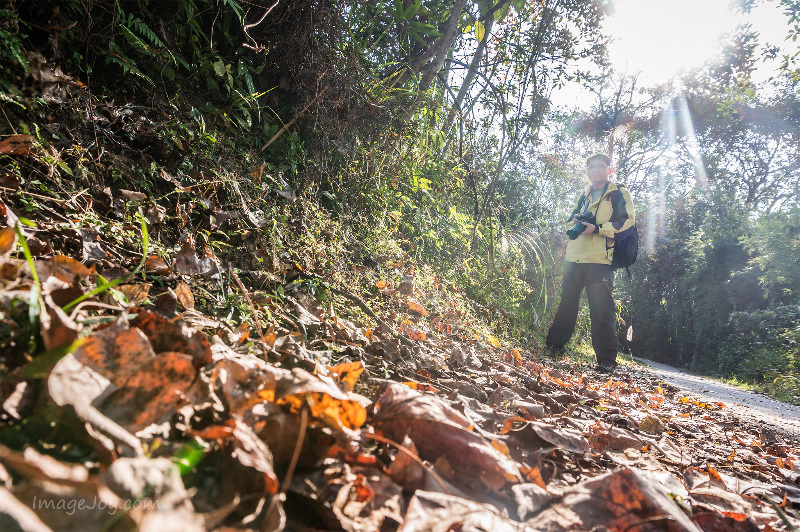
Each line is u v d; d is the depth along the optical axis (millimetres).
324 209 3926
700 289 27328
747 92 18172
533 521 1025
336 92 4348
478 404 1928
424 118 6121
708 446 2570
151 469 701
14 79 2246
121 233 2039
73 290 1114
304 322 2193
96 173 2395
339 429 1006
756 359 16656
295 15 3895
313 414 1016
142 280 1813
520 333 7023
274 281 2576
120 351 920
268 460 879
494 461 1142
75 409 783
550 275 9148
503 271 7359
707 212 29125
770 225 20844
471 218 7105
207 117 3443
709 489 1626
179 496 687
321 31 4043
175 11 3305
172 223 2551
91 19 2709
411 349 2588
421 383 1951
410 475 1044
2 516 492
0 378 811
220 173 3064
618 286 31812
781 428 4531
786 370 13289
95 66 2895
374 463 1046
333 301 2826
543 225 11047
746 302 25391
